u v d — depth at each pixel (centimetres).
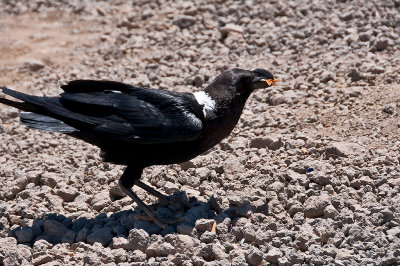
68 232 1055
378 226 1007
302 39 1722
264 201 1084
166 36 1798
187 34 1809
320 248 953
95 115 1077
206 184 1166
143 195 1156
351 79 1504
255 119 1365
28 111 1108
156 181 1184
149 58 1714
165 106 1065
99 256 981
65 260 995
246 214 1062
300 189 1109
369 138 1271
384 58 1583
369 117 1348
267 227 1029
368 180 1109
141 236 1000
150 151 1075
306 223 1029
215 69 1625
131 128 1055
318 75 1532
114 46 1794
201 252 969
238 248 990
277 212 1070
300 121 1363
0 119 1527
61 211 1123
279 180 1142
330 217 1037
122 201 1141
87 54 1798
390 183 1104
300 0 1892
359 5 1842
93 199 1152
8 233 1076
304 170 1162
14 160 1327
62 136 1422
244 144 1287
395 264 912
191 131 1050
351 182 1120
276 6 1869
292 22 1788
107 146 1091
